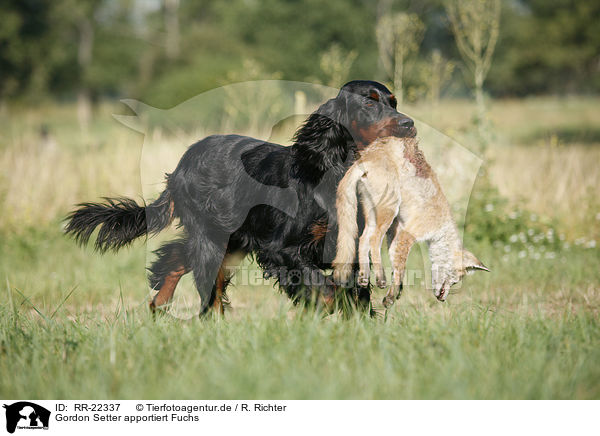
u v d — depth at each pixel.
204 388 5.23
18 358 5.82
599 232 13.06
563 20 58.41
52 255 12.81
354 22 50.31
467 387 5.12
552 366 5.43
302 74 48.22
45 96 67.06
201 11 83.50
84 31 78.75
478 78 14.54
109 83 78.38
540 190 14.03
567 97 65.19
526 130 36.09
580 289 9.74
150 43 80.25
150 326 6.68
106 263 12.22
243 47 52.47
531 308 8.55
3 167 15.57
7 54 61.34
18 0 64.25
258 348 5.79
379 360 5.47
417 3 58.38
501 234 12.45
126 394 5.26
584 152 16.20
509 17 63.97
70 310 9.34
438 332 6.12
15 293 9.81
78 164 16.59
